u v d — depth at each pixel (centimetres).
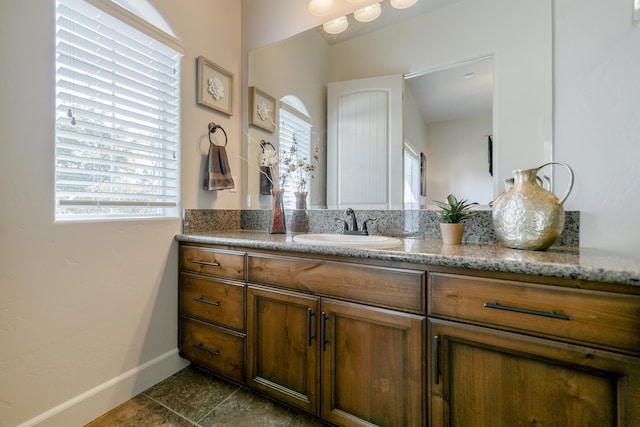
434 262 91
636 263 76
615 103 109
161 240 157
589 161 113
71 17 122
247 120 203
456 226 121
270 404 136
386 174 160
